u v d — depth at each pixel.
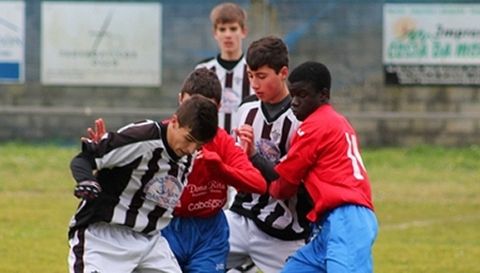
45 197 41.25
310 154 18.48
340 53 54.53
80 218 17.91
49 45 55.22
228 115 26.27
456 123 54.50
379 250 31.23
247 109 20.55
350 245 17.91
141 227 17.98
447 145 54.62
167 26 54.94
